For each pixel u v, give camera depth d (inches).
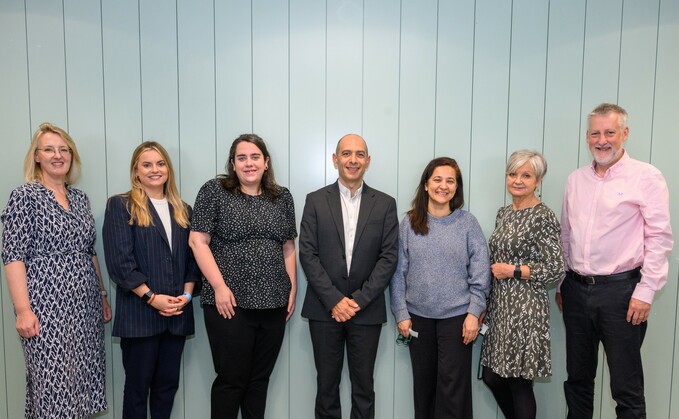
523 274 72.3
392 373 90.9
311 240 76.8
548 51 88.3
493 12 88.0
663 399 90.4
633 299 70.8
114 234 72.3
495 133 89.4
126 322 73.5
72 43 86.3
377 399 91.3
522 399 75.5
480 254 77.6
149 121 87.8
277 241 77.2
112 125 87.5
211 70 87.7
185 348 89.6
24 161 80.7
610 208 72.7
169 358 78.3
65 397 70.6
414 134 89.3
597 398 91.0
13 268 68.4
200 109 88.1
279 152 89.3
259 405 80.0
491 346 76.1
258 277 73.7
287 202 80.3
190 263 79.0
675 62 87.3
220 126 88.4
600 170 75.6
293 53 88.0
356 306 74.2
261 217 74.8
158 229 74.6
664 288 89.5
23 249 69.4
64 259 71.7
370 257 76.3
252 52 87.7
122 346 76.7
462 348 76.5
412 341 79.5
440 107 89.0
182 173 88.7
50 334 69.8
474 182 90.2
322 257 76.7
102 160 87.7
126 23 86.5
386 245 76.7
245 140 75.9
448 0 87.7
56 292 70.4
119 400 89.5
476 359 90.9
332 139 89.1
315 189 89.8
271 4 87.2
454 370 76.2
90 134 87.4
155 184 76.0
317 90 88.6
